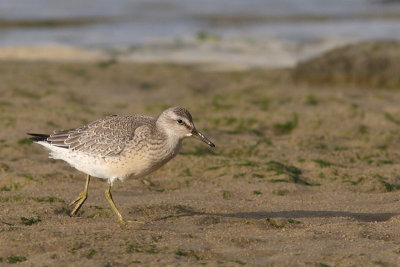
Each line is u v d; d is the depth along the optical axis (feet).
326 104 61.21
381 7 147.13
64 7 138.21
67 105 61.05
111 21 125.59
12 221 30.76
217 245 27.20
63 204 34.60
